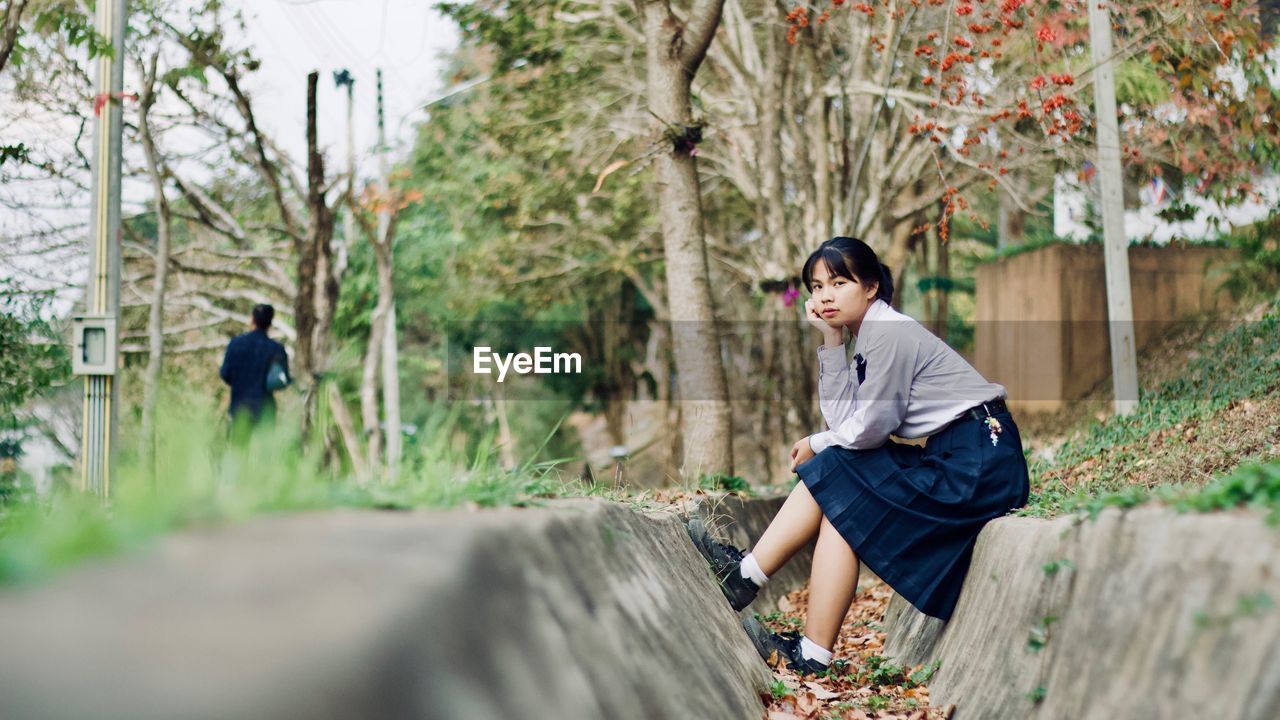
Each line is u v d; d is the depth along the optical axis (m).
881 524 4.10
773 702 3.79
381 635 1.28
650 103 9.34
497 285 22.19
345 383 18.81
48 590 1.40
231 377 8.99
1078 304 14.85
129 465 2.14
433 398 23.00
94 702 1.04
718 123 15.73
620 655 2.24
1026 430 14.86
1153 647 2.32
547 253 21.17
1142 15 10.13
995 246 21.16
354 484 2.65
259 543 1.71
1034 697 2.84
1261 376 8.76
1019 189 15.45
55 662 1.12
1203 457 6.83
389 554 1.64
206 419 2.37
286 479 2.28
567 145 18.05
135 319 18.31
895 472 4.14
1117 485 6.87
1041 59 10.15
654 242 21.08
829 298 4.33
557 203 19.75
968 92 10.00
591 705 1.86
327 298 13.86
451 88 17.30
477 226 20.97
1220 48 9.10
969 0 9.15
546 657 1.81
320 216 13.84
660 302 23.84
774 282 14.84
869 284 4.32
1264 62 9.82
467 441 3.17
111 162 6.70
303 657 1.16
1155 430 8.83
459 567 1.66
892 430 4.15
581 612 2.17
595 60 17.28
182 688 1.07
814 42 13.77
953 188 11.05
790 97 14.58
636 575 2.93
